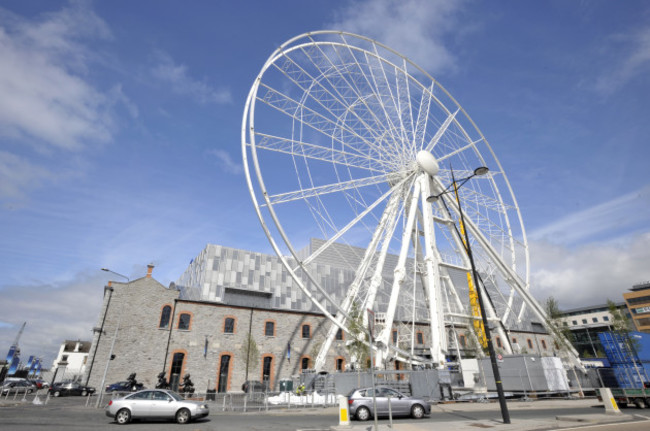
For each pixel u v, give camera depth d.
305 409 22.45
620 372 21.86
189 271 54.47
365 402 16.98
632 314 91.69
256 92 28.03
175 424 14.81
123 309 35.34
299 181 28.52
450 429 12.16
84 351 92.56
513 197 42.03
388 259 63.72
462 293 58.88
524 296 36.25
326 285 52.31
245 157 27.16
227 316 39.22
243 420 16.70
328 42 31.39
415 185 34.62
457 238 36.69
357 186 31.31
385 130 33.91
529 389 25.55
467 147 39.50
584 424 13.12
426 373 26.08
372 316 11.98
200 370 35.97
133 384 31.97
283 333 41.44
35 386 40.78
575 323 106.25
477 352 36.44
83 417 16.89
